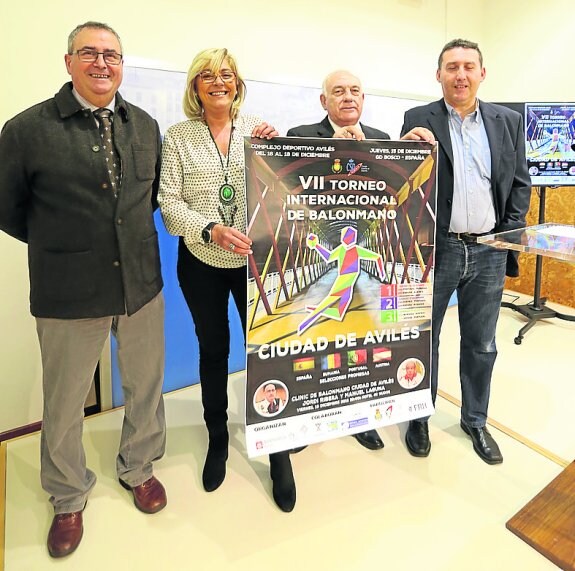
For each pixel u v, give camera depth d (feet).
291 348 5.22
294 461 6.57
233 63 5.18
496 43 13.07
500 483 6.06
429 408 5.90
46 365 4.92
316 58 9.55
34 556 5.00
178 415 7.91
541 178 10.76
